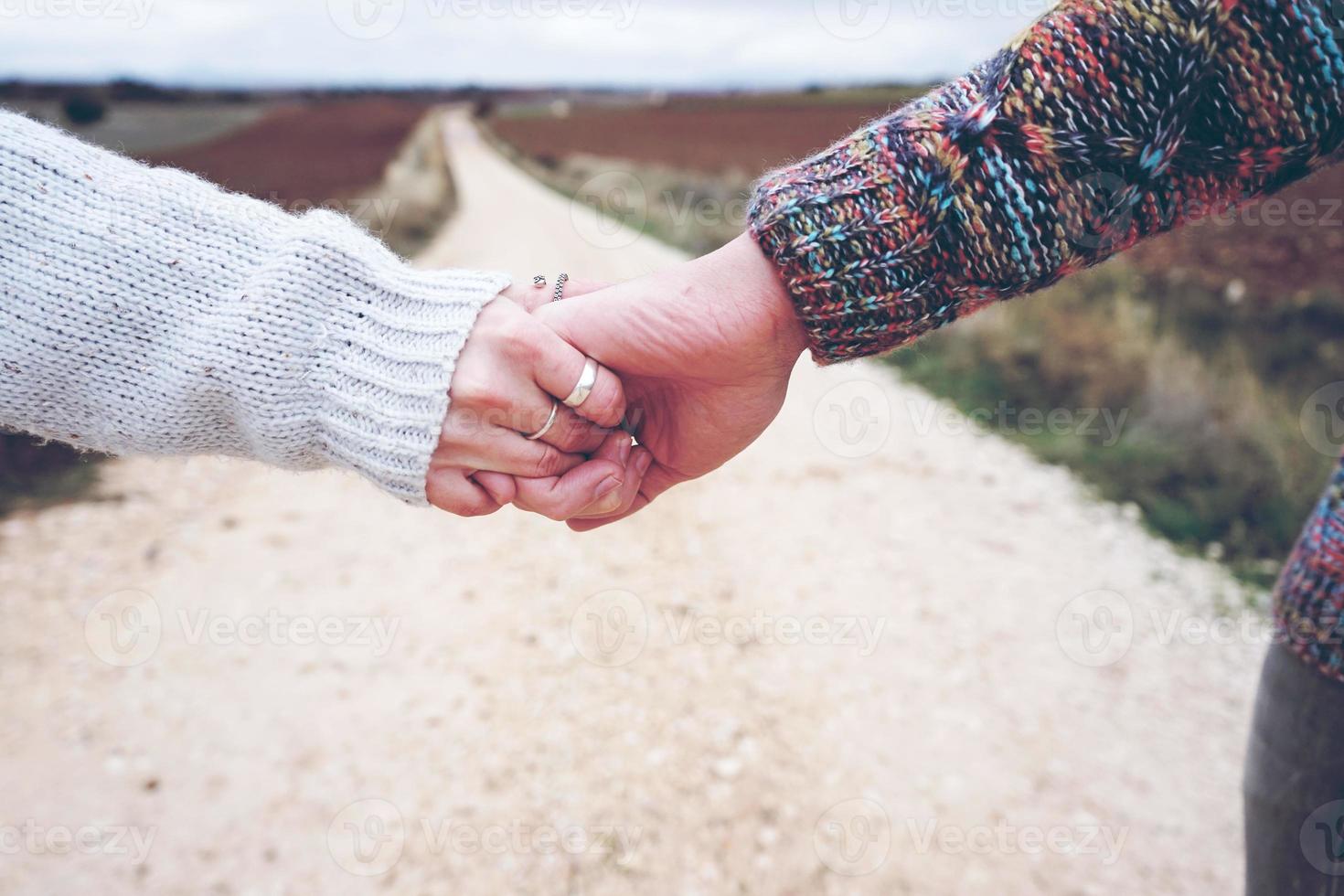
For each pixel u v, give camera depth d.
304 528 3.93
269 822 2.32
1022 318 6.70
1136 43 0.91
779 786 2.49
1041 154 0.96
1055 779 2.56
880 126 1.10
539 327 1.20
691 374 1.29
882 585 3.64
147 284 1.08
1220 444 4.68
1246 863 1.30
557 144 30.89
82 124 20.47
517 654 3.05
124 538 3.74
